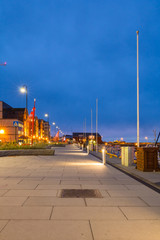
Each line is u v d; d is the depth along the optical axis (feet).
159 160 40.37
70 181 28.45
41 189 23.48
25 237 11.94
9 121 258.98
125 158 46.16
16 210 16.39
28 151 77.92
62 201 18.89
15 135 248.11
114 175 34.04
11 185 25.54
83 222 14.15
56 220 14.44
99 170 39.93
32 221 14.23
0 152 71.51
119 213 15.94
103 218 14.90
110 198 20.07
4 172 36.55
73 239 11.78
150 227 13.46
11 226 13.42
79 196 20.66
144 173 34.60
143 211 16.43
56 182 27.63
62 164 49.83
